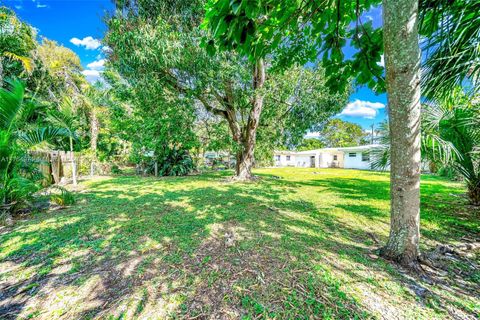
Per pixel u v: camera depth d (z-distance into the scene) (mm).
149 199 4570
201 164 13297
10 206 3264
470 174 3865
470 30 1837
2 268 1874
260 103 7301
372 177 9562
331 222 3055
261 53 2422
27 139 3662
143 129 7812
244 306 1392
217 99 6598
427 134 3064
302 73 6910
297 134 7590
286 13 2143
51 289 1600
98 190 5699
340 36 2506
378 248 2188
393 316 1295
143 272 1790
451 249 2145
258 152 10039
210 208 3820
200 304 1419
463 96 2305
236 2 1419
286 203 4242
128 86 6375
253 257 1998
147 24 4613
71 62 12211
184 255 2059
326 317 1290
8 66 6766
